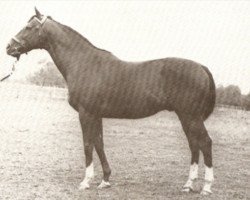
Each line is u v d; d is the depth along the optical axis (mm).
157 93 6645
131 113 6910
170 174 8602
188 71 6559
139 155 11008
